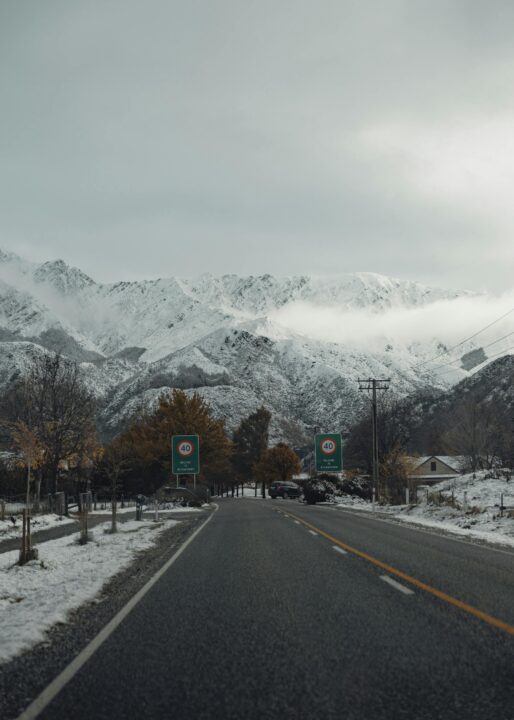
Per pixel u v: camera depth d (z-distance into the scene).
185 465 55.03
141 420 87.56
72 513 42.22
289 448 113.81
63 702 5.73
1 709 5.59
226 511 44.50
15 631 8.30
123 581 13.04
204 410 80.88
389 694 5.83
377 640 7.70
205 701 5.72
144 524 31.47
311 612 9.41
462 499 46.81
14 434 38.69
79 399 45.47
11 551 18.88
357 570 13.71
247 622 8.87
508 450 79.75
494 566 14.22
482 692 5.86
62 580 13.06
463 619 8.76
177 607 10.05
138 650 7.46
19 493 56.56
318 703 5.62
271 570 13.90
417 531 24.58
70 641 7.94
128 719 5.33
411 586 11.52
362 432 86.38
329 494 64.00
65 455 43.34
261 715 5.37
